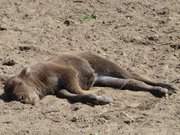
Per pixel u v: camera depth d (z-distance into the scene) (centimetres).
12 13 2745
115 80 2034
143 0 2905
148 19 2697
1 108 1836
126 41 2466
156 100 1919
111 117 1773
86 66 2020
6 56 2294
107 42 2453
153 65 2219
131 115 1794
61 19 2694
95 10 2786
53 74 1953
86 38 2491
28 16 2719
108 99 1894
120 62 2241
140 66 2206
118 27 2608
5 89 1912
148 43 2447
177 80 2070
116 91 2002
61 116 1786
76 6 2830
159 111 1825
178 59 2278
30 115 1791
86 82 2014
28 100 1869
